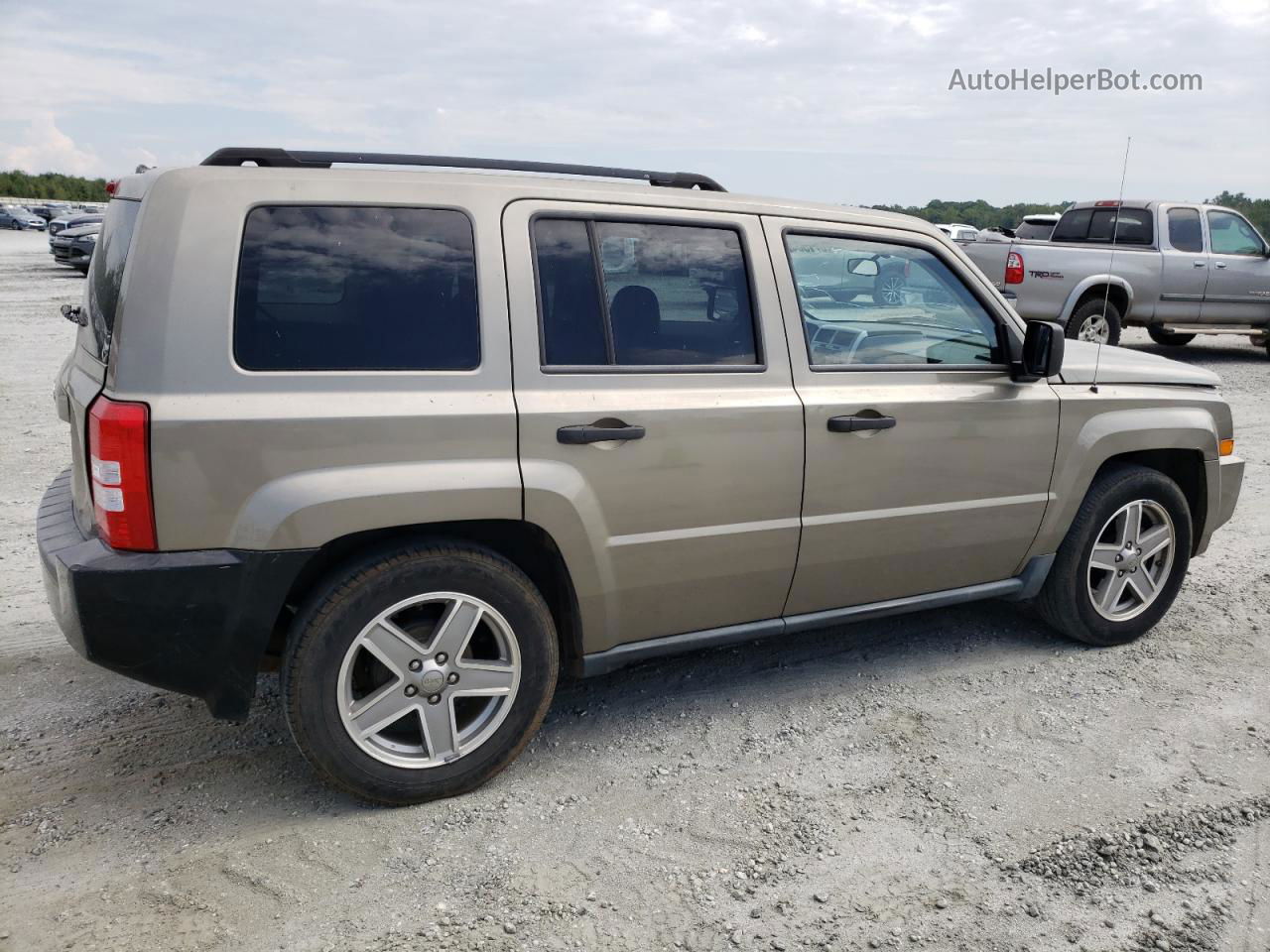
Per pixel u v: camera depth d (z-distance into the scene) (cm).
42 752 339
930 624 468
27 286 2008
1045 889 278
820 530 362
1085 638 439
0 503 610
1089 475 419
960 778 333
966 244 1234
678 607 350
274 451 277
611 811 313
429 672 307
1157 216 1202
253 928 256
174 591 274
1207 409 454
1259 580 534
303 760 340
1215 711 384
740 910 267
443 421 295
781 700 389
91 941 250
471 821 307
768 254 353
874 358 374
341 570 294
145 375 269
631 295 329
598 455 317
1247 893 278
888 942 256
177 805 311
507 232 310
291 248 284
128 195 305
